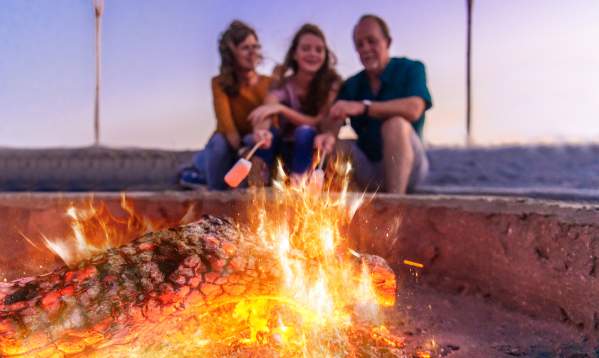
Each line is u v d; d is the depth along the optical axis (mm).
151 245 1730
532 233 2168
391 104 3809
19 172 6535
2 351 1489
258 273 1672
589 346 1872
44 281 1644
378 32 3979
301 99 4273
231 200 2797
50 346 1508
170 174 6660
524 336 1978
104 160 6723
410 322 2100
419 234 2590
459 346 1879
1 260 2746
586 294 1961
